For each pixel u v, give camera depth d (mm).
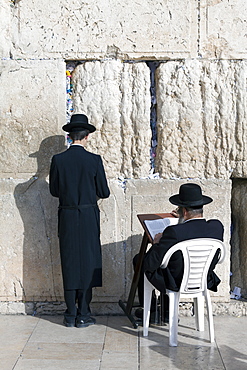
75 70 9602
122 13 9375
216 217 9578
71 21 9398
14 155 9586
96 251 8953
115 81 9500
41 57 9453
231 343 8305
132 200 9562
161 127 9508
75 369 7336
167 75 9438
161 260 7836
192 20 9367
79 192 8820
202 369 7340
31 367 7391
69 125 8875
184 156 9523
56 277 9688
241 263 10008
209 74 9391
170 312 8109
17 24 9422
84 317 9023
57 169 8867
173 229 7777
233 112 9414
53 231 9625
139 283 9047
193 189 8008
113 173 9609
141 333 8727
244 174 9531
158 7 9352
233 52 9383
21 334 8664
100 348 8078
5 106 9508
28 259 9672
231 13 9336
